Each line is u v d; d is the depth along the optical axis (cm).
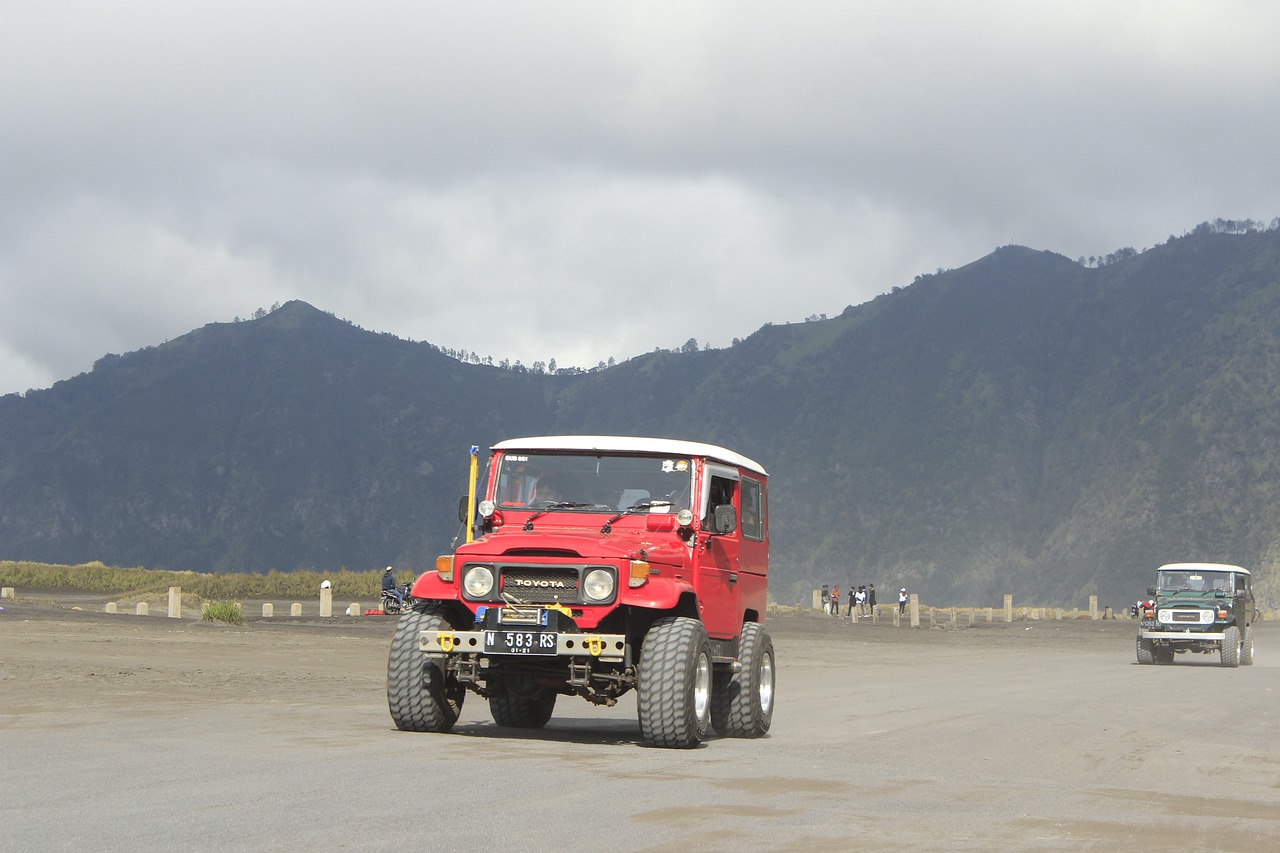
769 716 1712
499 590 1427
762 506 1800
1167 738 1761
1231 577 4072
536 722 1686
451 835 867
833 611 9956
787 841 892
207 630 4134
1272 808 1166
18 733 1393
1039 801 1149
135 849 796
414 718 1476
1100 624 8975
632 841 870
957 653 4734
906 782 1238
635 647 1506
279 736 1414
